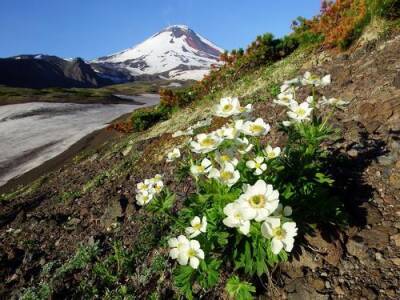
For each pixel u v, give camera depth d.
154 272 4.36
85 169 12.38
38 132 33.03
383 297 2.90
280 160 3.60
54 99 65.62
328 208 3.31
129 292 4.22
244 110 3.25
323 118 5.84
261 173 3.04
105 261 4.93
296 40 12.83
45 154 23.52
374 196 3.84
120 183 8.36
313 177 3.44
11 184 17.75
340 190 4.03
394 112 5.02
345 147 4.73
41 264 5.77
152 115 15.51
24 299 4.78
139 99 82.50
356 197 3.89
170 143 9.36
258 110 8.15
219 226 3.21
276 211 2.76
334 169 4.39
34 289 4.98
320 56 9.52
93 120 39.34
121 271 4.65
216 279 3.00
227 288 3.19
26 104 56.56
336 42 9.41
